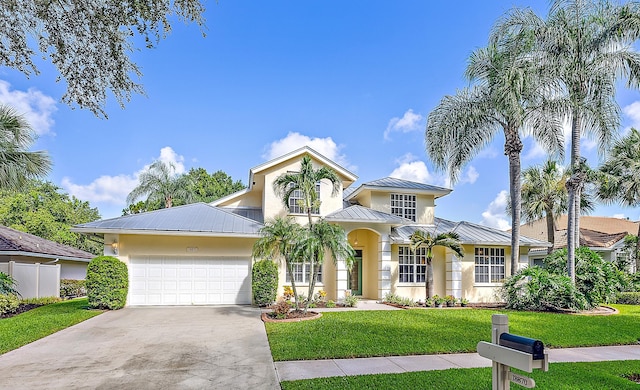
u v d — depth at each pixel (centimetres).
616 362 828
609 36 1577
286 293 1709
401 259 1980
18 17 656
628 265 2389
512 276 1667
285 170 1919
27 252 1931
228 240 1762
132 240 1691
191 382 688
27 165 1418
